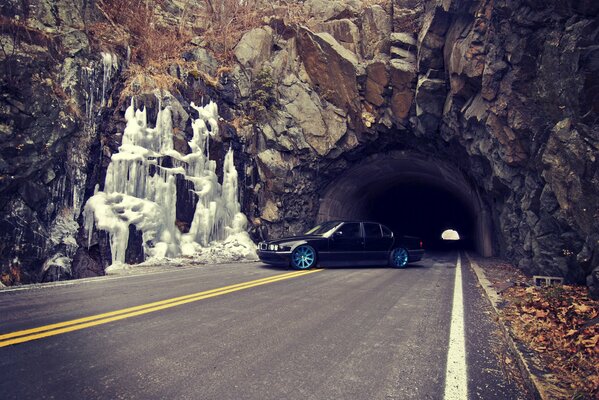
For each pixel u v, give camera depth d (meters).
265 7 19.80
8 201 10.37
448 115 13.76
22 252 10.51
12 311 5.23
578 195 6.72
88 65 12.90
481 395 2.97
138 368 3.31
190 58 16.89
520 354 3.74
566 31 7.32
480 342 4.33
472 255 18.52
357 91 16.88
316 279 8.82
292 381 3.12
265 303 6.04
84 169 12.37
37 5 11.84
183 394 2.84
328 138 17.81
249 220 17.41
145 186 13.57
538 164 8.80
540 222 8.77
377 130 17.17
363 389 3.00
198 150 15.15
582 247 7.26
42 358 3.46
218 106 17.06
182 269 10.77
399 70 15.21
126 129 13.48
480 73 11.20
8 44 10.65
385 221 34.47
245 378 3.16
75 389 2.86
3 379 2.98
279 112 18.00
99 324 4.62
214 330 4.50
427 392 2.99
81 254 11.95
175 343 4.00
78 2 13.29
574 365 3.43
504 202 12.86
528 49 8.84
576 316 5.14
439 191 28.34
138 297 6.33
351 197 23.50
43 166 11.08
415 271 10.99
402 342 4.22
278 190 17.80
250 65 18.02
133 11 15.32
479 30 11.09
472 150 13.24
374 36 16.67
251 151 17.73
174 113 14.98
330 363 3.55
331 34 17.83
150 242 13.23
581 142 6.63
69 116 11.87
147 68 15.17
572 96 7.11
